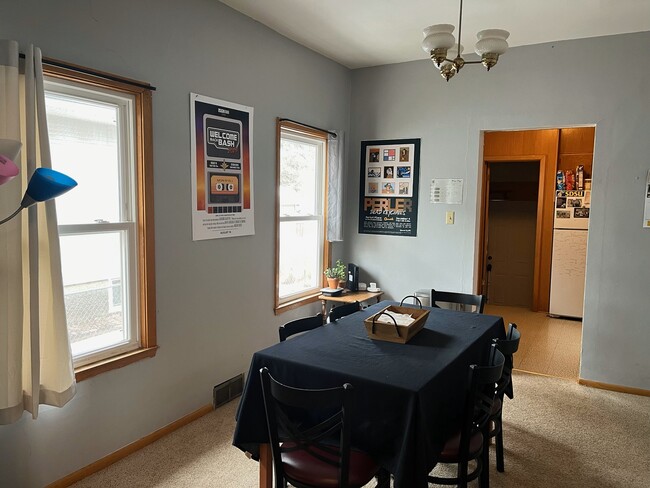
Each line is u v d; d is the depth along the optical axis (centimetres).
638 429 307
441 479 203
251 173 348
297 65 389
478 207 421
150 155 268
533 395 360
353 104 466
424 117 432
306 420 209
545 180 619
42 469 228
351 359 210
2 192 194
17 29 204
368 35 369
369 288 463
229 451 276
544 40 373
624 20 328
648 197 351
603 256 368
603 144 363
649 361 358
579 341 502
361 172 467
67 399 217
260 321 370
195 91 297
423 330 262
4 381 199
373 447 185
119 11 247
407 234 450
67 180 162
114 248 262
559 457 274
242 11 326
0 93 193
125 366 265
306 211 436
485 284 689
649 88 347
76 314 247
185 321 302
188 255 301
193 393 313
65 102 234
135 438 274
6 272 197
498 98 400
